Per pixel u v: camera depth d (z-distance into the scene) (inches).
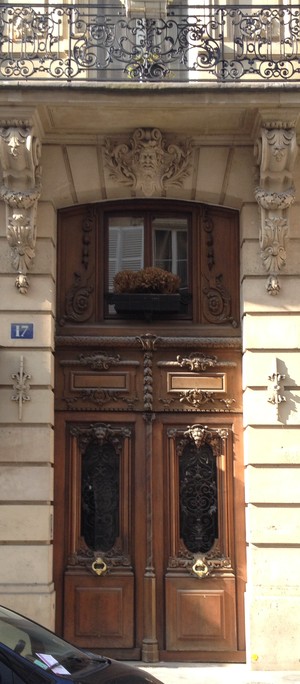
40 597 347.6
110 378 382.0
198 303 390.9
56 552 368.8
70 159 382.3
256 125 367.2
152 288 386.6
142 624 364.8
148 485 374.0
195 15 374.6
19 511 355.3
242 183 381.7
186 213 399.9
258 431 364.2
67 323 387.9
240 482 374.6
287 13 387.9
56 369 381.4
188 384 382.0
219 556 371.6
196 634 363.9
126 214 399.9
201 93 354.0
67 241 394.0
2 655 201.3
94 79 365.4
